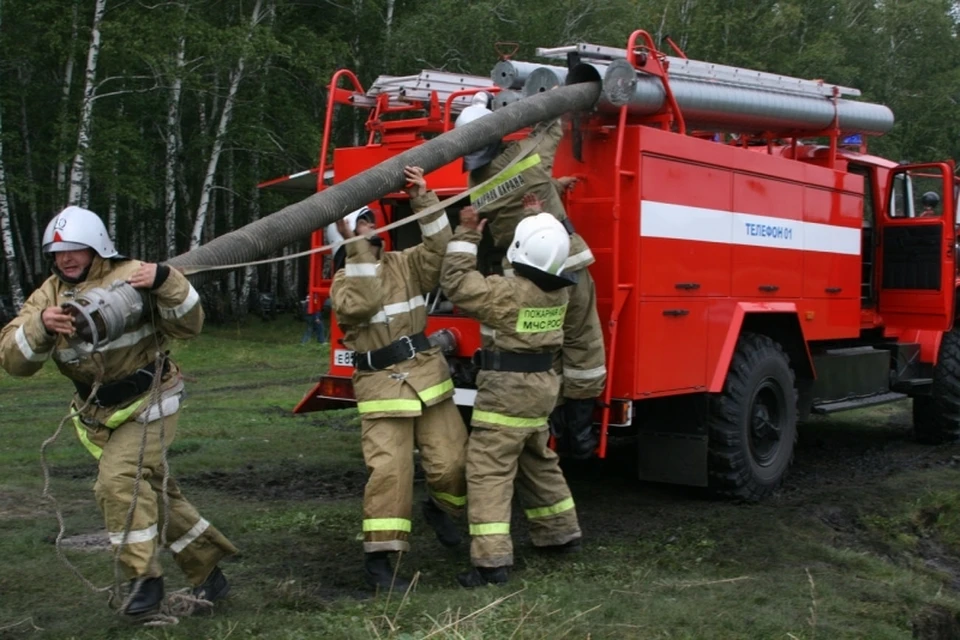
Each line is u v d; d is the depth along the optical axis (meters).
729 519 5.84
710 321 5.98
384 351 4.48
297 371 14.76
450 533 5.05
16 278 19.19
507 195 5.01
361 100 7.20
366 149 6.62
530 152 5.00
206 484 6.61
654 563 4.89
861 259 7.79
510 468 4.64
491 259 6.09
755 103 6.50
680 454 6.18
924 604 4.58
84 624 3.87
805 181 6.91
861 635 4.05
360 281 4.36
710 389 5.98
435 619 3.89
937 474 7.33
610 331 5.33
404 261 4.61
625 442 8.52
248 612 4.03
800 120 6.98
